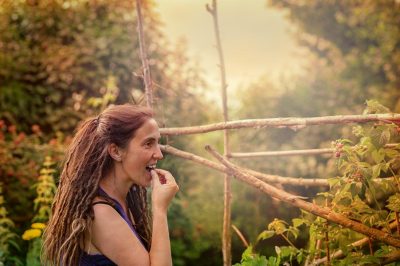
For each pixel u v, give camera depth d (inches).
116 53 310.3
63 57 310.8
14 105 301.7
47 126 308.5
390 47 392.5
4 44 318.0
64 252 103.4
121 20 320.2
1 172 246.5
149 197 145.5
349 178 121.3
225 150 157.4
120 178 107.5
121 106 109.0
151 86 151.1
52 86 310.0
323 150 145.3
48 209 219.8
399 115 115.4
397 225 120.3
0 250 205.9
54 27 327.0
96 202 104.0
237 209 279.0
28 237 203.0
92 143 106.7
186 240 274.1
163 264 102.3
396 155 118.5
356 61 395.5
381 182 124.0
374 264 123.9
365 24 418.0
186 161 277.0
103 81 310.0
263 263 130.0
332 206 125.5
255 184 129.4
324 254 143.5
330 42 437.4
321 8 433.7
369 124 131.8
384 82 396.8
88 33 315.9
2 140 255.1
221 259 277.4
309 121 124.4
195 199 284.7
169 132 144.2
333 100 350.9
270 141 298.4
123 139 105.8
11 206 245.4
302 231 259.1
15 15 329.1
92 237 103.3
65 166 109.5
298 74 357.1
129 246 102.0
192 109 307.7
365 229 117.4
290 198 124.0
